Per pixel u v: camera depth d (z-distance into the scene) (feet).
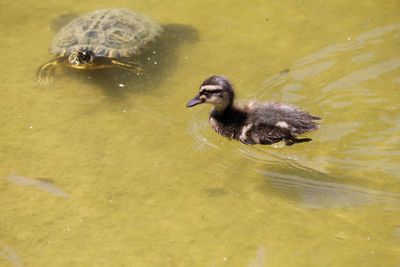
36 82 46.70
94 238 34.78
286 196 37.29
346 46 48.83
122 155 40.40
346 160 39.09
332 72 46.09
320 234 34.73
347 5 53.98
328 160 39.29
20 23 53.11
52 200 37.24
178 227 35.40
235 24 52.60
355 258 33.17
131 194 37.60
